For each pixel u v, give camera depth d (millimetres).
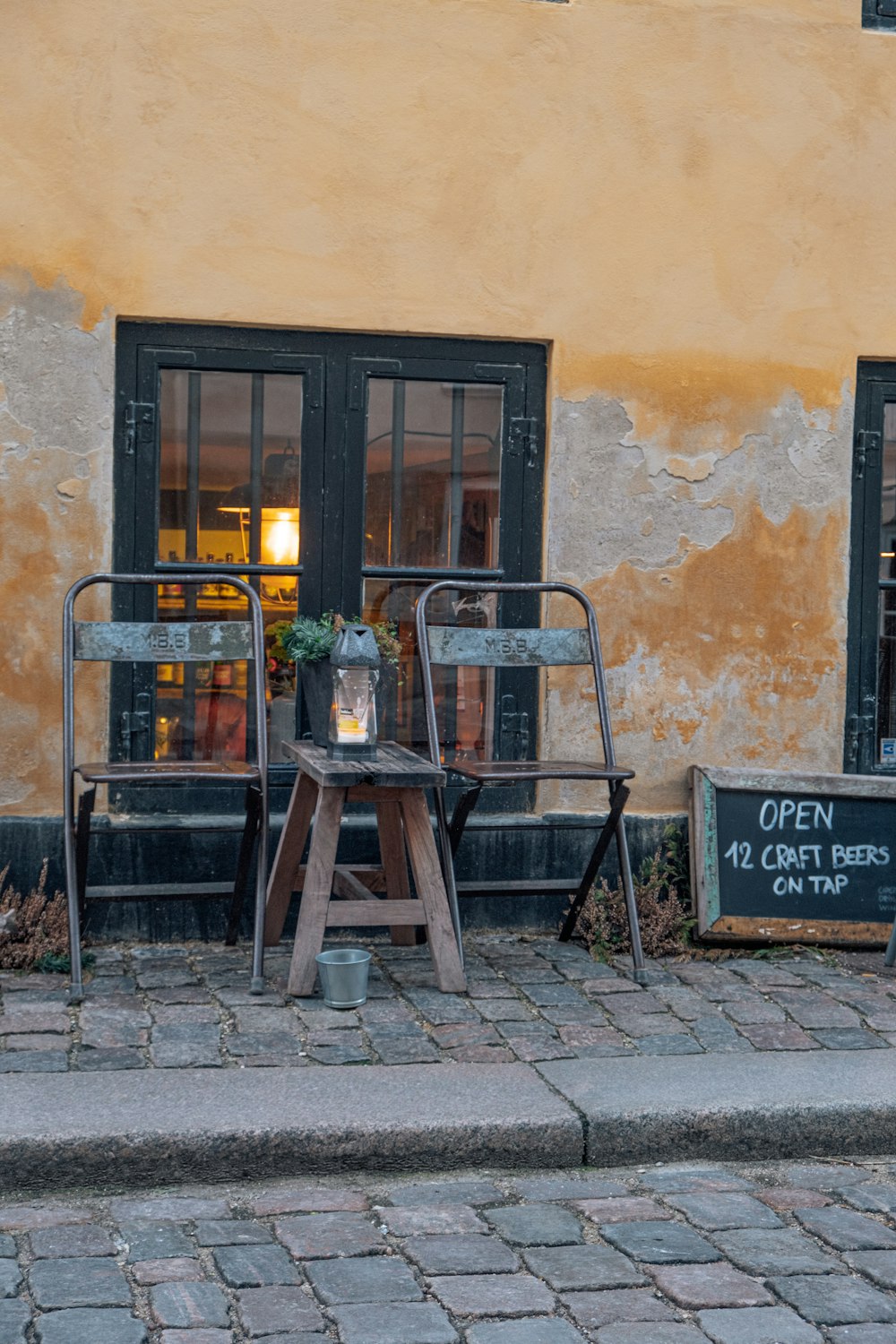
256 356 5301
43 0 5000
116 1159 3426
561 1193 3490
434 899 4668
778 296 5578
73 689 4801
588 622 5078
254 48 5148
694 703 5578
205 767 4695
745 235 5543
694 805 5473
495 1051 4133
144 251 5117
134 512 5246
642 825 5523
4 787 5098
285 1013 4398
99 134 5066
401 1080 3879
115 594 5223
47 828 5098
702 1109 3730
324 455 5387
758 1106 3768
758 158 5539
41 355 5062
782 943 5398
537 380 5508
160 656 4801
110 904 5152
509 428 5500
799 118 5566
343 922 4586
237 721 5387
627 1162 3686
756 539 5602
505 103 5336
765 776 5477
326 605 5430
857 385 5730
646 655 5535
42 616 5102
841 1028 4453
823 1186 3580
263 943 4613
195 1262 3051
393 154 5270
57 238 5055
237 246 5184
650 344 5488
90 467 5113
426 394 5465
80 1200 3367
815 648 5664
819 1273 3070
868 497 5750
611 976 4949
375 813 5465
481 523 5543
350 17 5203
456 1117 3615
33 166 5027
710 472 5551
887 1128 3826
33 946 4824
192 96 5117
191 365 5254
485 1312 2869
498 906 5473
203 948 5148
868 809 5520
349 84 5223
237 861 5172
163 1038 4133
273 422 5367
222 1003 4484
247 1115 3578
